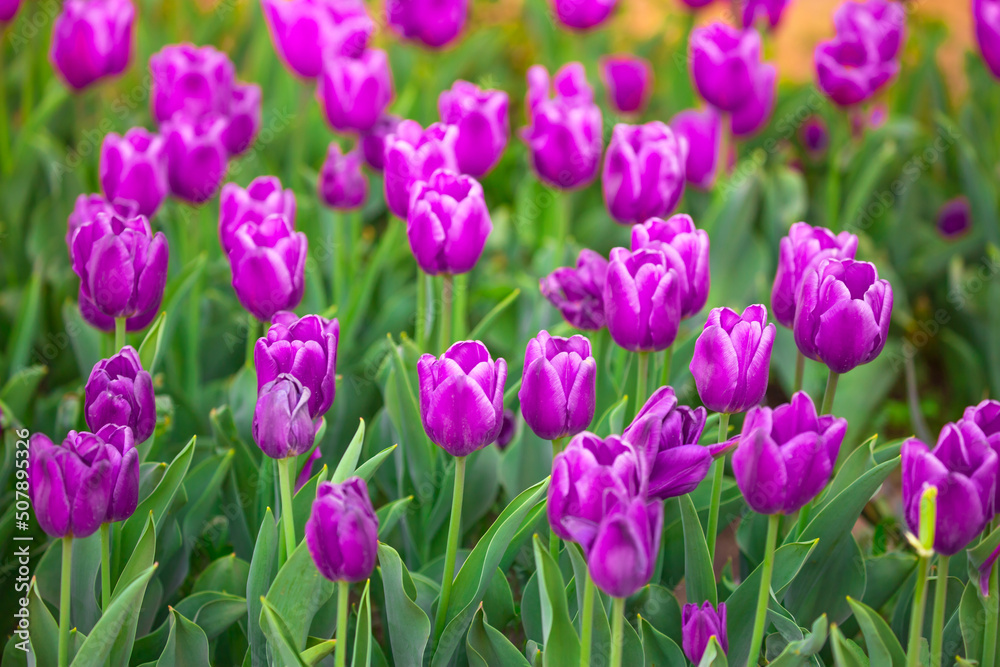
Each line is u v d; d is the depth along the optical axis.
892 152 2.35
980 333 2.21
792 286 1.71
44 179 2.46
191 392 1.99
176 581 1.79
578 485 1.53
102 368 1.63
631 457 1.53
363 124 2.02
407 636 1.67
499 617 1.73
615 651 1.55
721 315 1.63
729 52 2.09
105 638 1.61
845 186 2.60
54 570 1.72
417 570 1.83
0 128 2.43
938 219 2.58
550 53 3.18
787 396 2.23
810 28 4.07
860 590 1.74
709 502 1.79
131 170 1.86
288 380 1.61
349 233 2.22
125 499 1.60
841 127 2.29
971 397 2.16
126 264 1.68
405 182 1.83
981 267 2.30
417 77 2.81
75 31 2.11
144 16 3.06
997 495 1.56
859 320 1.64
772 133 2.83
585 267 1.78
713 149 2.15
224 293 2.12
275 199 1.83
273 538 1.68
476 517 1.86
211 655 1.77
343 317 2.08
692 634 1.63
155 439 1.83
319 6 2.16
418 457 1.82
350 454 1.66
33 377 1.88
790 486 1.56
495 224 2.47
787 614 1.68
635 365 1.84
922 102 2.94
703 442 1.82
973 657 1.68
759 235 2.52
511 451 1.85
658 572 1.78
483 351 1.62
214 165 1.93
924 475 1.55
